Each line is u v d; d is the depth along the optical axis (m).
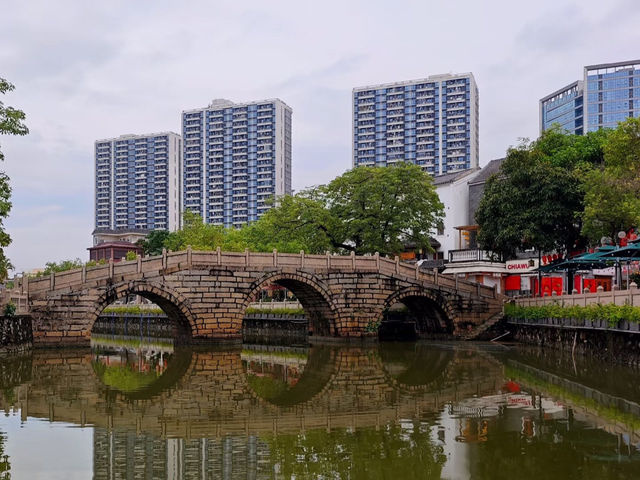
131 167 150.88
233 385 27.61
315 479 13.99
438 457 15.48
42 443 17.00
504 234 44.72
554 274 52.72
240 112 140.38
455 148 122.19
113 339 64.19
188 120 145.62
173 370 33.41
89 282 40.53
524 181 45.50
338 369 33.16
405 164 55.06
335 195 56.12
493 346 44.03
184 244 67.88
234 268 44.28
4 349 35.62
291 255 45.94
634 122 36.28
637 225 33.69
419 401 22.83
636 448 16.16
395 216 53.50
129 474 14.35
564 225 45.00
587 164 47.78
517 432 17.81
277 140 138.12
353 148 129.25
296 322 56.41
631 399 22.56
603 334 31.27
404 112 125.62
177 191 150.00
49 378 29.30
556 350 38.06
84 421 19.70
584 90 127.56
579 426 18.45
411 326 53.41
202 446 16.67
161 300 44.12
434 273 49.22
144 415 20.61
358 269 47.66
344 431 18.19
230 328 44.03
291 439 17.27
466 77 122.25
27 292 39.38
